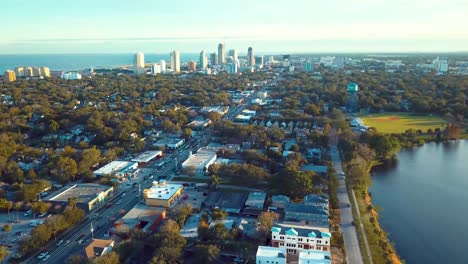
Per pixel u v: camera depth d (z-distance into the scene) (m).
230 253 181.88
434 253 196.00
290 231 189.12
